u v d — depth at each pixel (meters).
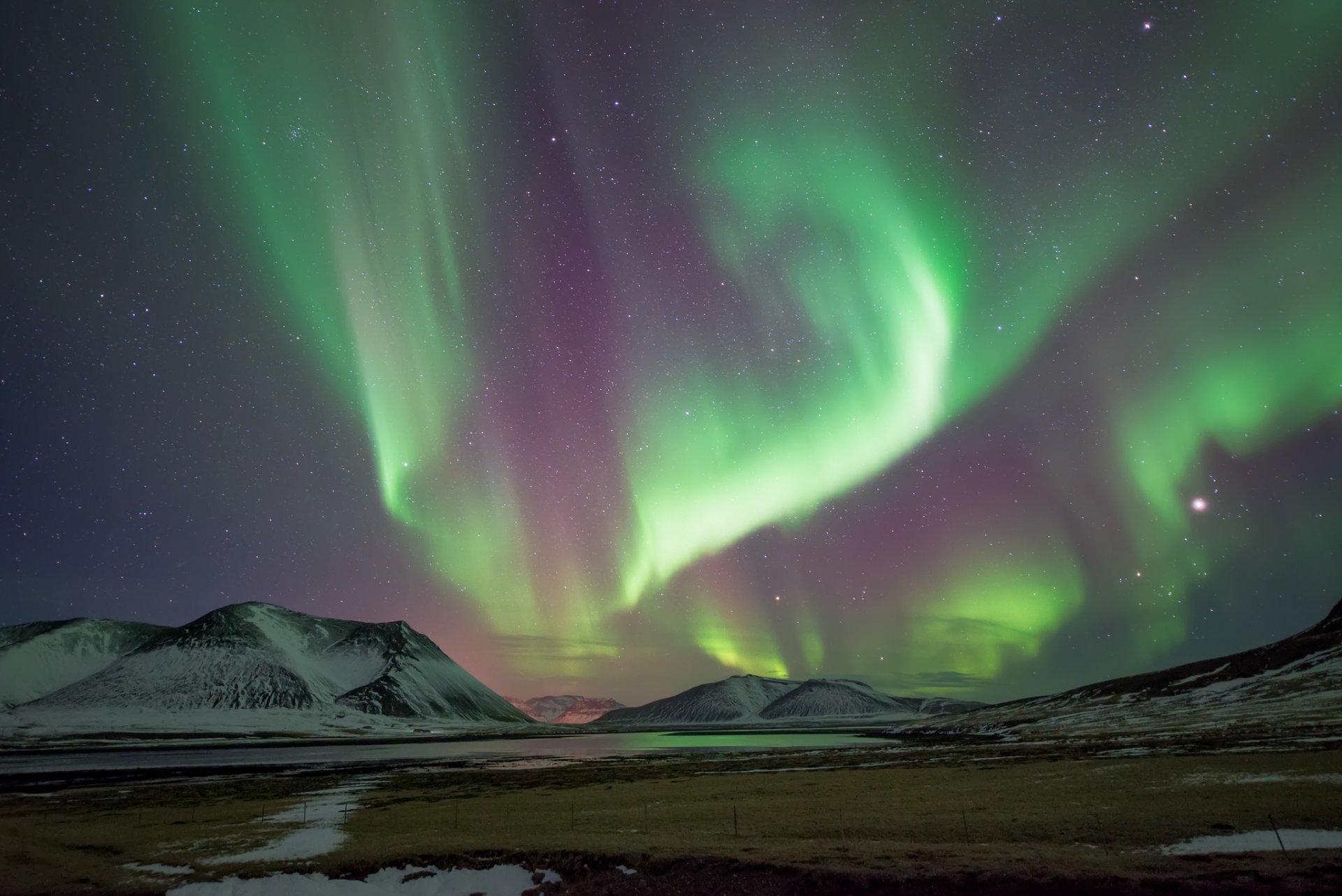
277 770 116.00
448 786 82.50
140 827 53.91
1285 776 48.53
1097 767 63.47
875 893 28.39
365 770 113.56
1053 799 46.78
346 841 44.34
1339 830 32.28
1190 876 26.58
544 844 38.06
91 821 58.78
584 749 195.00
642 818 48.88
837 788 62.25
